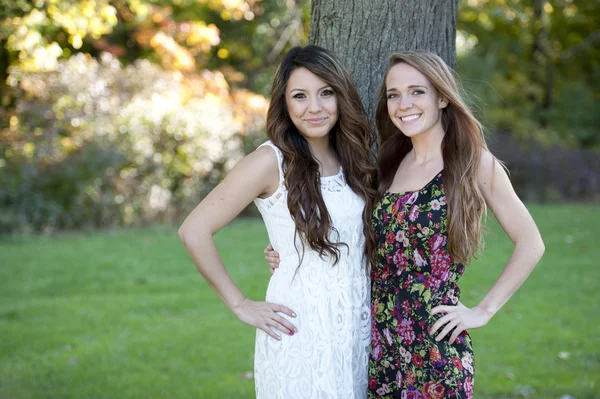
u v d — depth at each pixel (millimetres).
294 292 2555
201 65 13758
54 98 9875
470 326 2420
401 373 2502
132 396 4113
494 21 16016
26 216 9234
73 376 4430
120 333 5336
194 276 7172
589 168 14297
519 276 2471
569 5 17672
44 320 5629
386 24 2973
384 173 2729
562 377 4422
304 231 2488
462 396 2393
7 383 4301
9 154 9430
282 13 13961
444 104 2553
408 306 2492
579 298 6367
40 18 10219
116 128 9977
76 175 9492
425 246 2484
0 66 11422
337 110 2613
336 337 2543
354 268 2600
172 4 13461
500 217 2516
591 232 9789
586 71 18656
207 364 4699
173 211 10523
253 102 12242
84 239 8945
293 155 2545
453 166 2484
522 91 17094
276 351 2545
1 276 6996
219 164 11070
